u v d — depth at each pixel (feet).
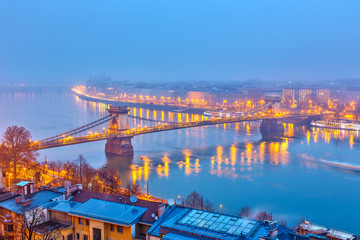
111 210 280.31
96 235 271.28
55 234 270.87
